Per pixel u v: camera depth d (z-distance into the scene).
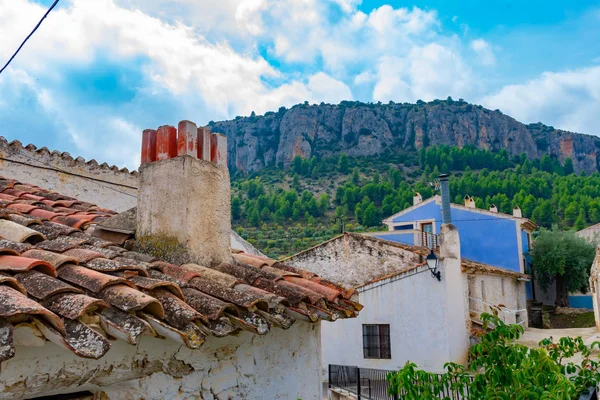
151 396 3.23
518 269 24.62
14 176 8.98
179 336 2.67
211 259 4.36
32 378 2.47
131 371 3.03
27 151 9.25
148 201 4.43
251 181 105.94
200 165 4.38
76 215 5.27
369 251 16.70
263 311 3.45
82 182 10.25
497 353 3.18
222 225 4.57
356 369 12.91
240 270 4.27
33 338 2.20
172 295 3.07
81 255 3.41
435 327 14.02
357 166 124.12
